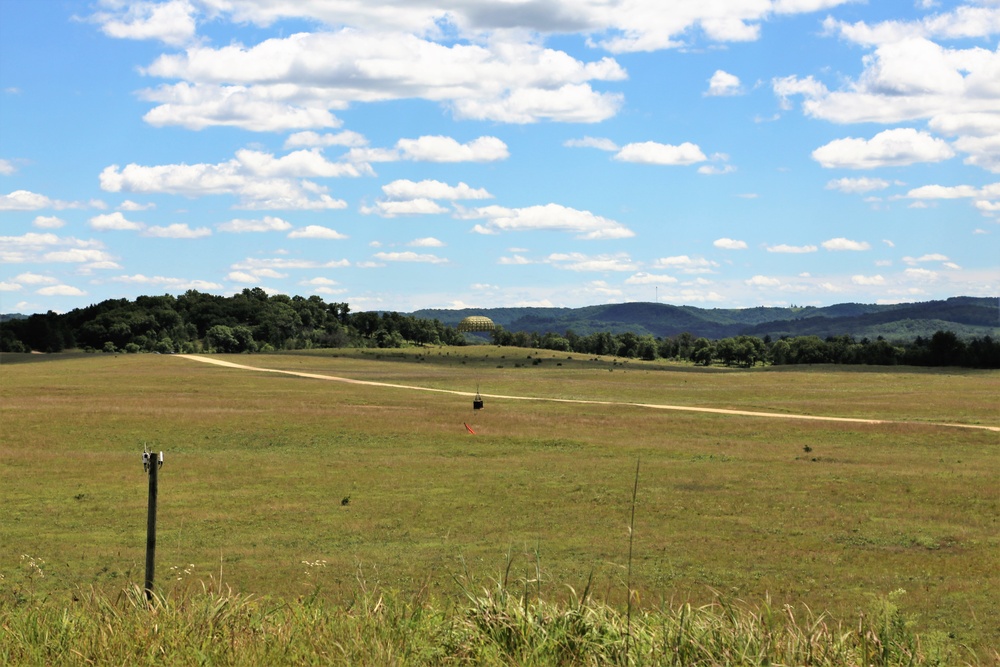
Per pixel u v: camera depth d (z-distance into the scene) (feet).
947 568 108.37
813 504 153.58
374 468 190.19
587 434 246.88
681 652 31.78
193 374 456.45
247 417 263.70
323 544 120.26
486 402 333.83
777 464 201.16
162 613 35.32
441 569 102.78
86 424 246.47
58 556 110.11
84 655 31.40
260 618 35.65
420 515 142.10
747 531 131.34
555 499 156.87
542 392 408.26
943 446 238.68
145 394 339.57
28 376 429.38
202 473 180.04
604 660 31.12
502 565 105.29
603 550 117.19
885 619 34.91
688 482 175.42
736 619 33.83
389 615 35.32
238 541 121.90
